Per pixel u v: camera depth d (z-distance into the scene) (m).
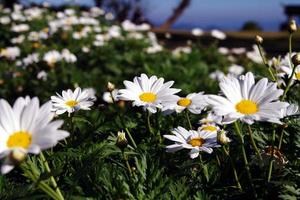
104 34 1.58
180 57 1.28
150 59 1.27
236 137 0.35
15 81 1.11
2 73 1.18
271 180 0.30
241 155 0.33
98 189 0.29
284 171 0.31
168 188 0.29
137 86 0.32
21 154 0.20
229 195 0.30
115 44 1.47
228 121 0.24
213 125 0.36
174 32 2.94
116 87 1.08
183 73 1.06
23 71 1.17
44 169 0.31
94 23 1.63
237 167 0.33
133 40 1.49
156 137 0.37
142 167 0.31
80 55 1.29
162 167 0.32
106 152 0.33
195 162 0.32
